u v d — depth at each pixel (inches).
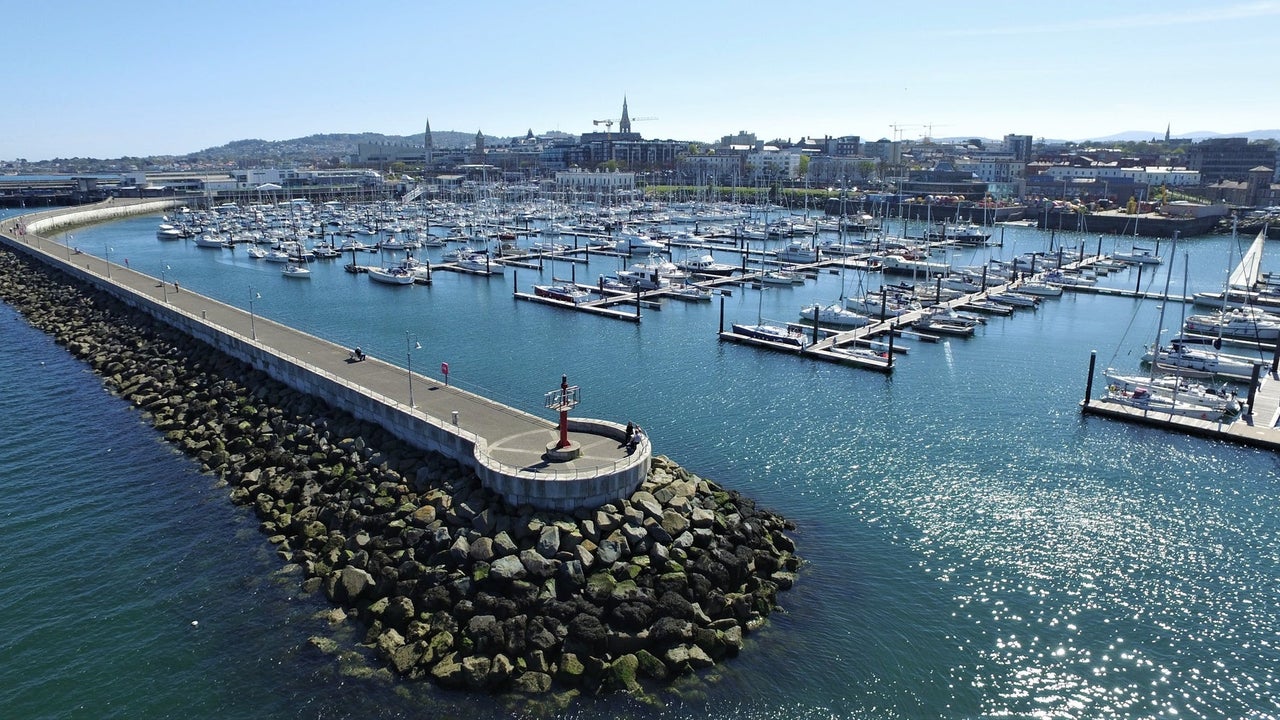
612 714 1469.0
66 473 2404.0
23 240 6835.6
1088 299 5556.1
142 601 1786.4
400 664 1566.2
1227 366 3627.0
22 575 1879.9
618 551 1811.0
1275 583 1905.8
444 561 1802.4
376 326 4547.2
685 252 7746.1
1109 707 1529.3
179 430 2704.2
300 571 1891.0
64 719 1467.8
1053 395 3267.7
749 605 1738.4
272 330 3452.3
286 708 1482.5
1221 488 2385.6
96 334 3919.8
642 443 2097.7
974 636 1706.4
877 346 4094.5
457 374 3506.4
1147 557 2014.0
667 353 3941.9
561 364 3710.6
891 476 2445.9
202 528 2089.1
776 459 2566.4
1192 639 1710.1
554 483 1888.5
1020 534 2111.2
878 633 1705.2
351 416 2591.0
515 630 1600.6
